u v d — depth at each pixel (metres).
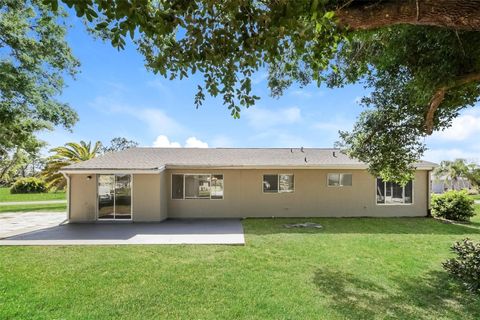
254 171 13.37
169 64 3.14
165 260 6.46
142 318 3.92
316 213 13.34
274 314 4.03
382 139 6.82
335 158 14.39
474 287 4.74
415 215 13.34
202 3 2.53
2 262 6.31
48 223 11.73
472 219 12.70
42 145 19.27
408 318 3.93
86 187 12.02
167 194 13.10
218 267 5.98
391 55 5.02
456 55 4.19
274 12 2.20
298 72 7.35
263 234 9.34
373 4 2.92
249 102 3.38
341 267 6.00
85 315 3.98
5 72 8.30
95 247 7.64
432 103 4.93
